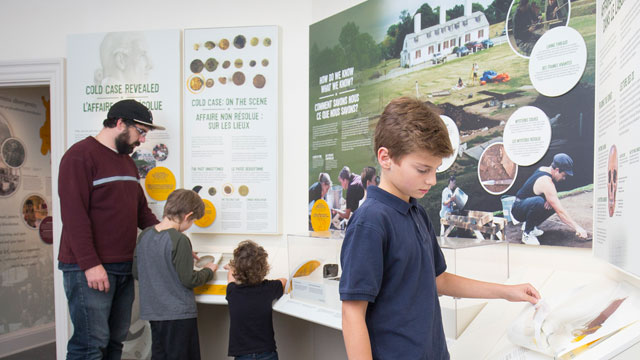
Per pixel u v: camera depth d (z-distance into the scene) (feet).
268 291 7.19
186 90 9.62
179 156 9.49
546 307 3.44
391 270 3.16
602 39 4.23
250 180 9.40
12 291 11.91
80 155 7.36
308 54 9.29
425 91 6.93
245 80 9.44
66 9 10.18
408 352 3.08
